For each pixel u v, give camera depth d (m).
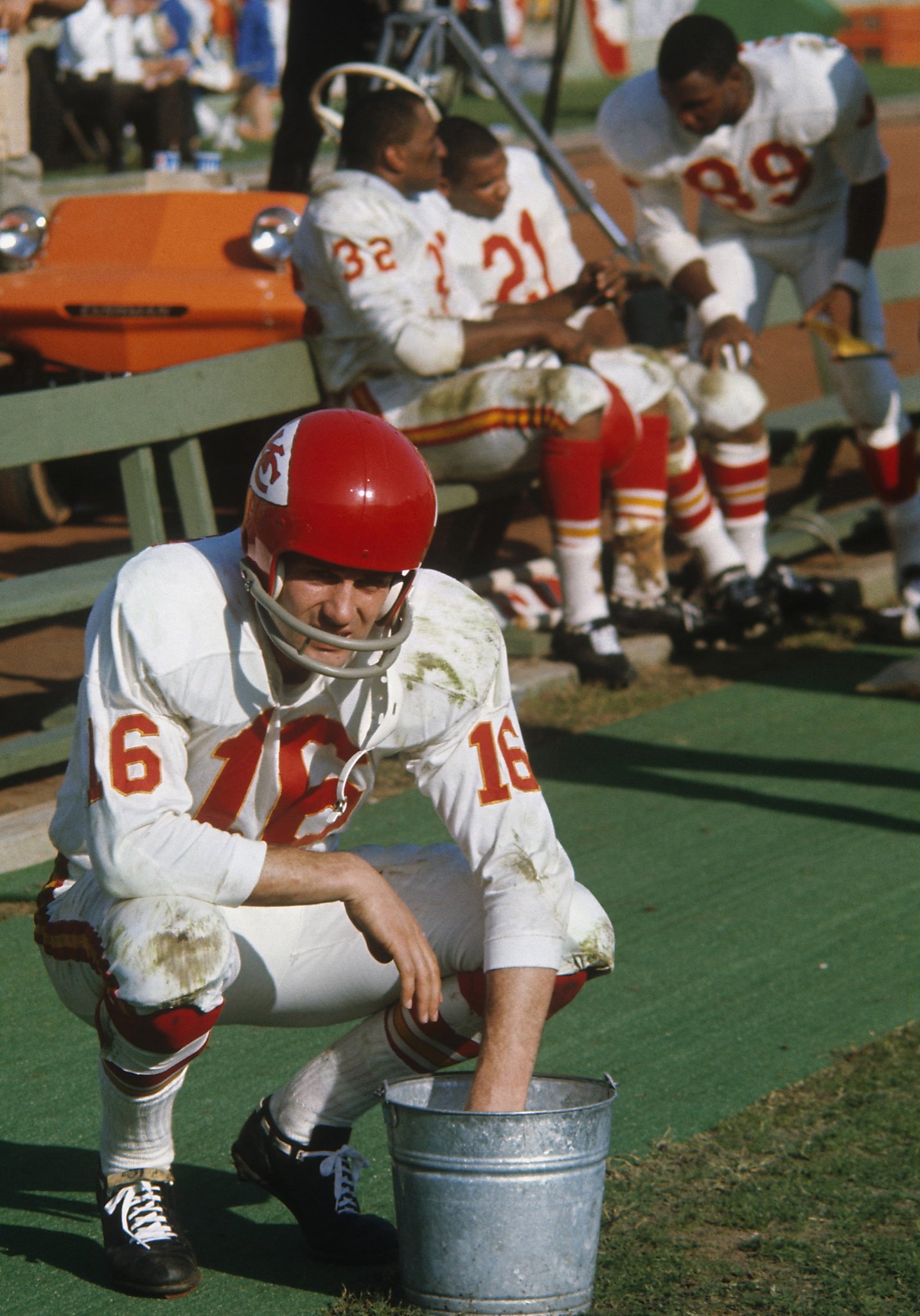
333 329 19.77
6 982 13.36
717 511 22.56
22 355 24.55
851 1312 8.90
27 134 28.80
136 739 8.33
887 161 21.83
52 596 16.48
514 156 22.45
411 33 27.14
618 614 22.14
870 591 24.56
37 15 27.00
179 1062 8.71
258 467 8.17
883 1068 11.84
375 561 7.96
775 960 13.71
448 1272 8.38
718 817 16.98
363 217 19.17
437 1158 8.21
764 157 21.44
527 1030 8.58
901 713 20.33
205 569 8.45
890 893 15.12
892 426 22.39
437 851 9.54
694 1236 9.70
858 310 21.97
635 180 21.94
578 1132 8.23
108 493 27.94
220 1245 9.70
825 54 21.14
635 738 19.33
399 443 8.20
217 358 18.89
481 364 20.11
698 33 20.41
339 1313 8.90
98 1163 10.41
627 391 20.69
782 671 21.94
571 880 8.95
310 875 8.40
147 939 8.25
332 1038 12.48
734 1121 11.08
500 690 8.97
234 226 24.34
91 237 24.88
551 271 22.38
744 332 21.73
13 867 15.70
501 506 22.03
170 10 50.44
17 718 18.81
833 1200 10.08
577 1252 8.43
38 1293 9.15
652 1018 12.69
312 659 8.23
